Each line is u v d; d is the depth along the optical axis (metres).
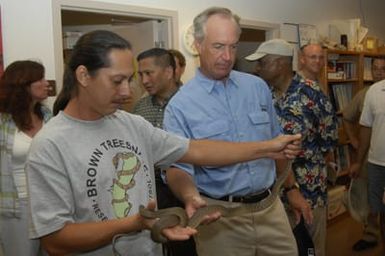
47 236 1.14
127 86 1.19
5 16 2.67
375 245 3.97
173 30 3.66
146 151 1.38
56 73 2.93
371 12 6.41
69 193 1.16
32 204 1.14
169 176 1.69
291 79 2.77
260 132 1.86
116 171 1.25
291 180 2.18
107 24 3.91
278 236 1.84
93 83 1.16
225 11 1.78
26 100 2.49
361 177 3.69
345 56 5.29
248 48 4.95
